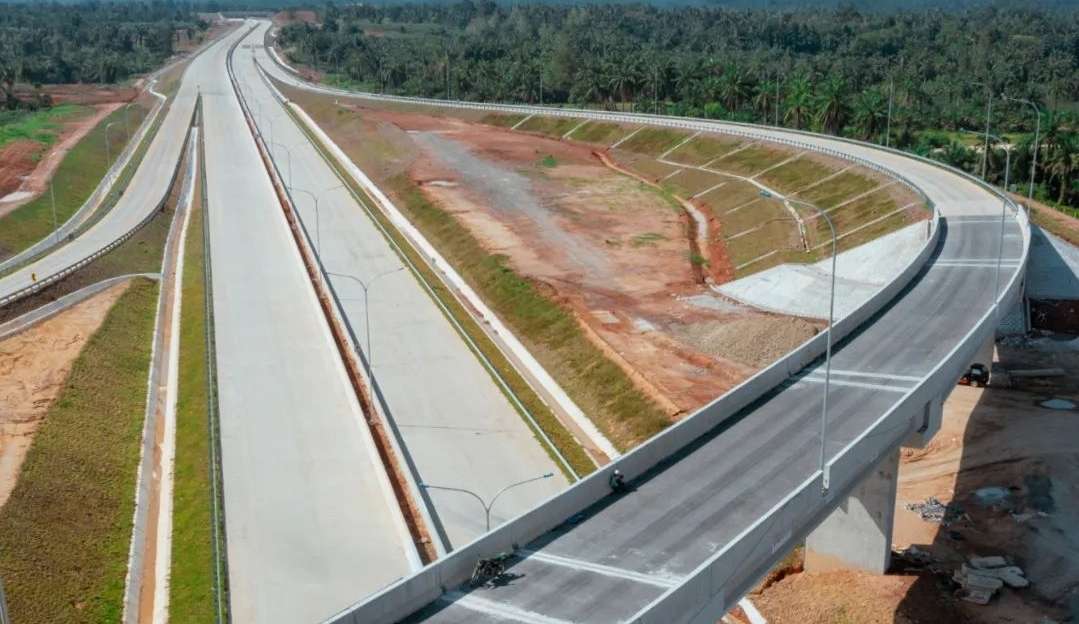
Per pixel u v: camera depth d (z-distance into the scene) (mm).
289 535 51969
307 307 89750
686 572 34688
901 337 57688
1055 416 67688
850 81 199000
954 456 63031
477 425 65438
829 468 38906
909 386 49781
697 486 40781
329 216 125750
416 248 111438
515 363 78062
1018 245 79438
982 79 198375
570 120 178125
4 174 141375
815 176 120750
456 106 198625
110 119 195000
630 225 113000
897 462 48812
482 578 34719
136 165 158250
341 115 194875
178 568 49750
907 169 112125
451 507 54562
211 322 85812
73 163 151125
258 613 45312
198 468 59656
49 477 55344
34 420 62062
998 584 48750
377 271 101812
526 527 36875
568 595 33500
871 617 47312
